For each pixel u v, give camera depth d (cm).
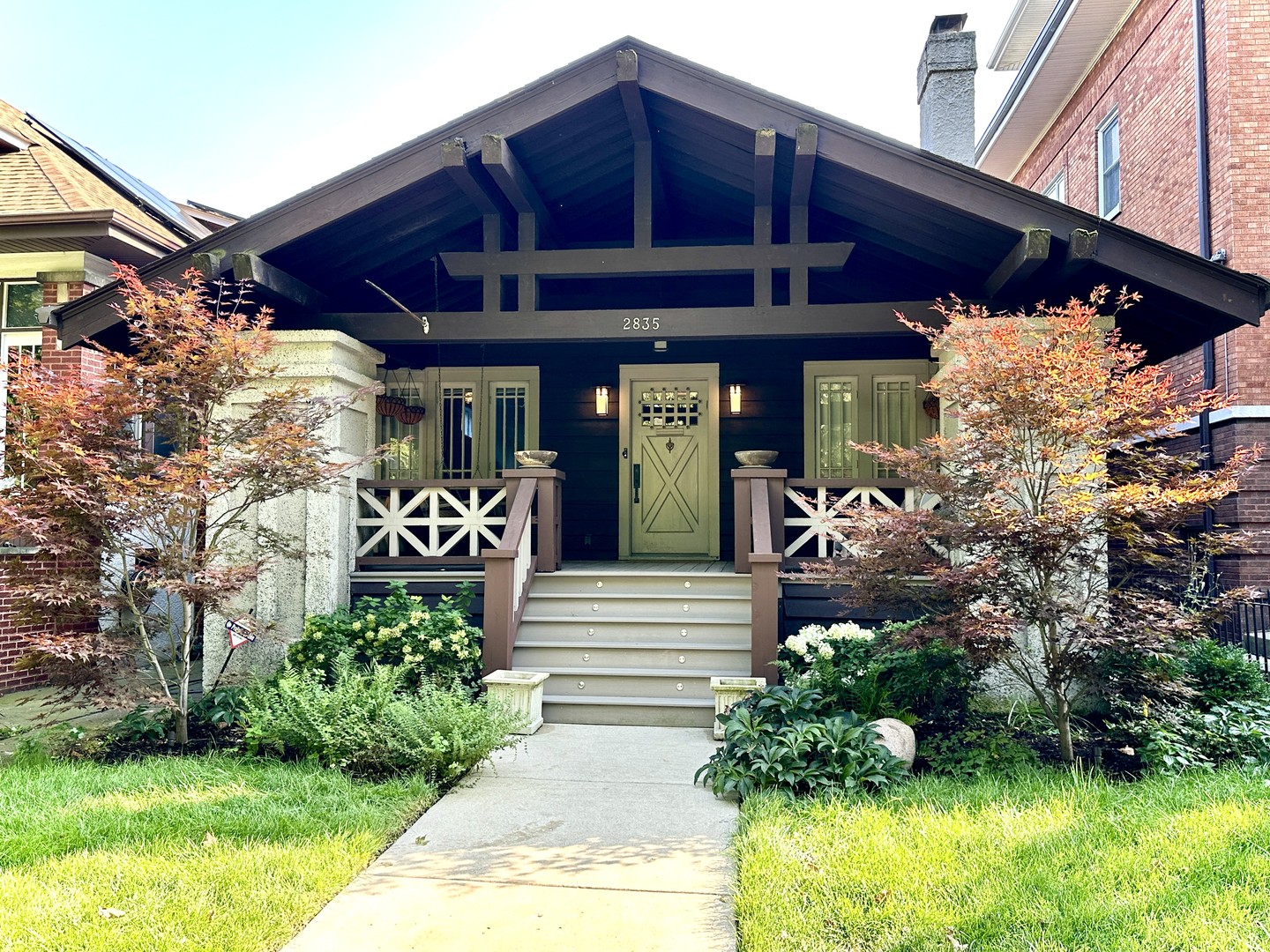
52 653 471
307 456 535
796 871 328
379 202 648
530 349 946
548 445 938
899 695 521
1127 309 633
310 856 348
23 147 924
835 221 723
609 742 548
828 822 376
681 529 925
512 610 629
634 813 416
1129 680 450
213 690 593
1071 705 493
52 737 532
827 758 434
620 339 687
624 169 768
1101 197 1134
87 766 470
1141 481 492
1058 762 471
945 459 492
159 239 877
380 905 317
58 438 486
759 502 655
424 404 943
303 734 472
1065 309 486
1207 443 835
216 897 312
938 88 911
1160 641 430
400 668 542
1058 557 454
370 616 619
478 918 308
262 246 629
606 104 654
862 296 821
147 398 511
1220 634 732
